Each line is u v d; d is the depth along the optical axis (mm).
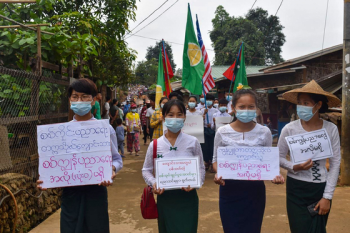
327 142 2793
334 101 2945
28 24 4836
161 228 2852
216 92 18391
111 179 2668
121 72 11688
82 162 2678
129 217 4598
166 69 7738
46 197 4684
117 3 8922
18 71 4055
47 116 4895
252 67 22719
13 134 4152
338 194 5551
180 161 2742
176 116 2812
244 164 2779
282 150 2990
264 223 4285
